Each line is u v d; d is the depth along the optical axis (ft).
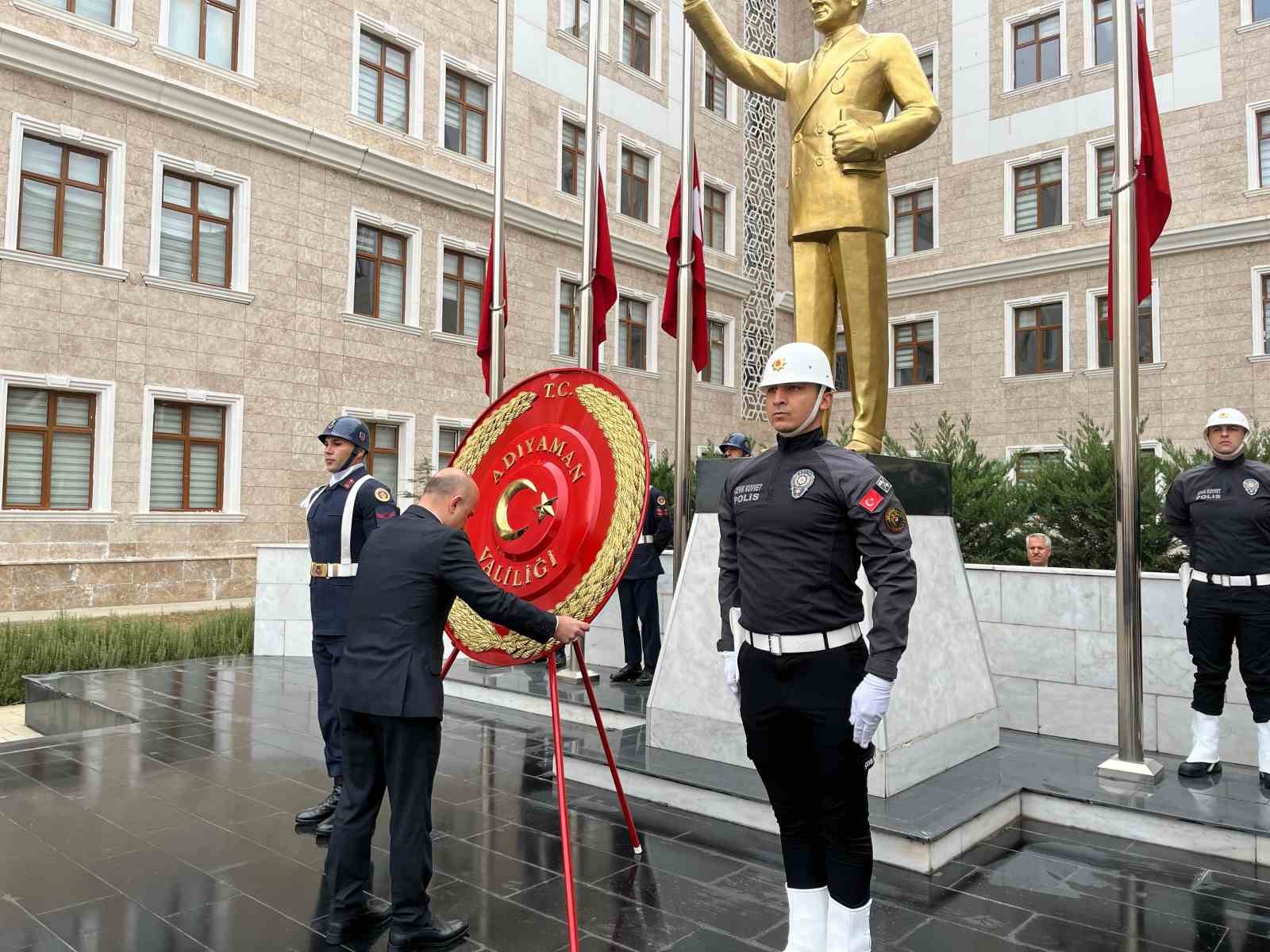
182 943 10.78
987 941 10.96
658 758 17.33
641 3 77.15
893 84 17.25
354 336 57.93
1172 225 65.36
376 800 11.28
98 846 13.85
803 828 10.12
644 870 13.05
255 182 53.36
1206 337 63.77
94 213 47.60
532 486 13.14
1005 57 74.18
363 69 59.62
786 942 10.85
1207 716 16.38
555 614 11.93
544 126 69.41
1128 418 16.35
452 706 23.71
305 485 55.06
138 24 48.78
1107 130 68.95
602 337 26.78
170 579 48.91
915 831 13.23
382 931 11.21
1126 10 16.78
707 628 17.69
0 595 43.21
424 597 10.96
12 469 44.57
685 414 24.03
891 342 80.33
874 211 17.71
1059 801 15.15
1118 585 16.38
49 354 45.14
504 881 12.63
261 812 15.43
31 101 44.96
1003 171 74.08
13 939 10.83
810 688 9.59
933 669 16.58
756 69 18.98
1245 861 13.41
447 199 62.59
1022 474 35.94
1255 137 62.44
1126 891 12.42
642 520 11.81
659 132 78.07
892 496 9.55
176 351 49.75
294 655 32.91
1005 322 73.72
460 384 63.98
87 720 24.29
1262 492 15.80
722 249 84.38
